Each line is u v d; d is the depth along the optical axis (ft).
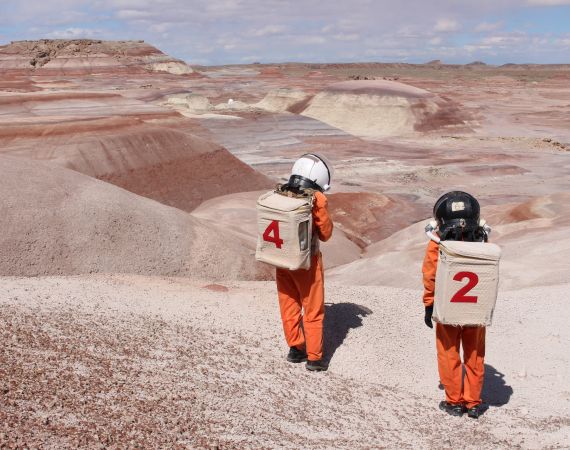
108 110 217.56
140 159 128.36
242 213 102.42
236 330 24.81
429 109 278.67
